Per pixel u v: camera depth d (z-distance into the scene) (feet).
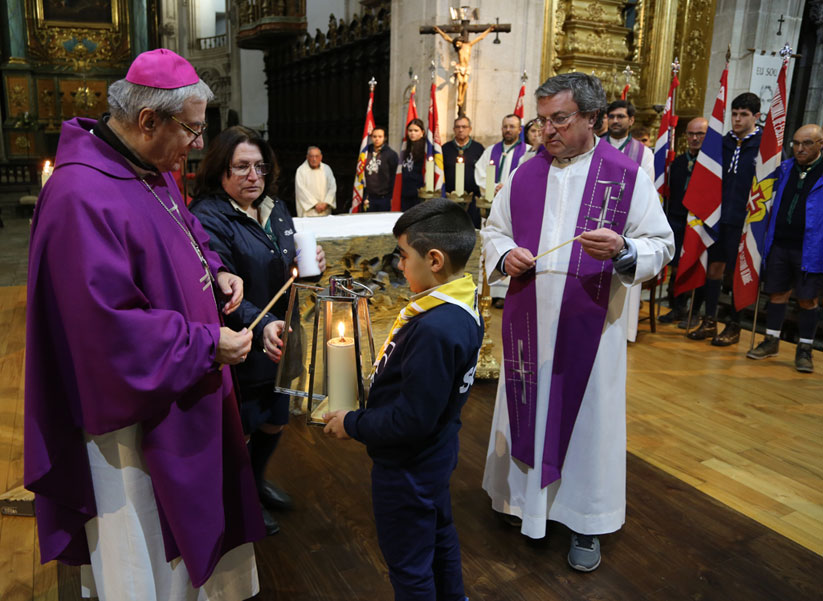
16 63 58.29
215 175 7.03
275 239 7.62
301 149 42.11
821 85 28.63
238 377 7.23
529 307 7.55
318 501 8.95
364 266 12.27
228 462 6.00
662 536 8.38
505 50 22.00
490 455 8.38
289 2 42.09
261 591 7.14
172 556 5.41
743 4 24.57
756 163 14.96
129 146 4.91
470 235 5.31
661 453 10.73
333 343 5.45
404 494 5.50
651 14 26.71
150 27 62.69
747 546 8.20
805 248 14.10
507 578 7.48
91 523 5.44
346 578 7.39
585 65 25.79
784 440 11.27
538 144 16.92
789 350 16.26
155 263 4.91
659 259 7.06
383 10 30.99
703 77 26.37
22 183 54.54
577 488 7.57
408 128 19.67
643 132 18.39
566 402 7.43
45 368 4.76
